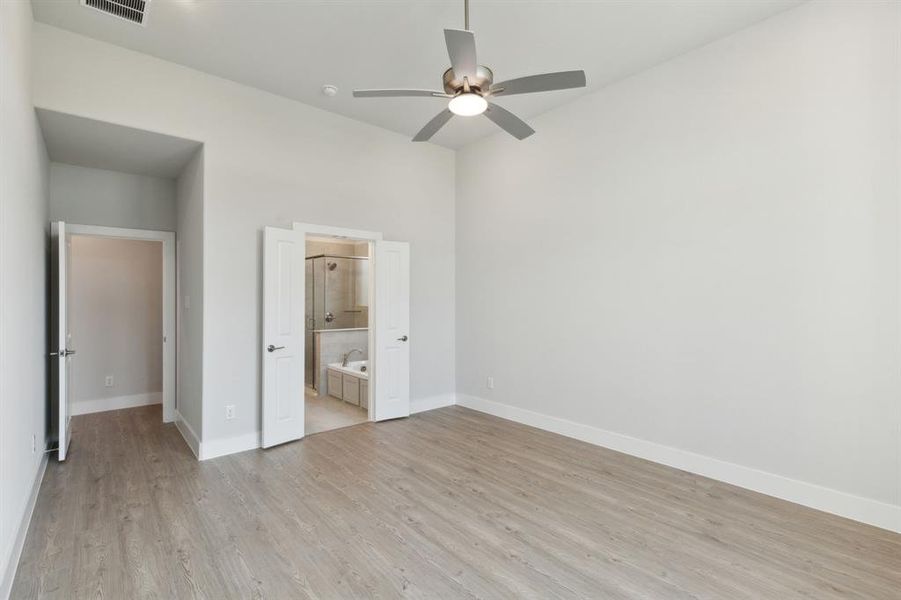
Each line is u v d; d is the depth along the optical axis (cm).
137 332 543
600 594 203
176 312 481
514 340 486
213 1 282
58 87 307
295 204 422
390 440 420
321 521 268
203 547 239
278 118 412
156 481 323
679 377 351
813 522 267
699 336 340
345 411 530
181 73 360
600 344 406
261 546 240
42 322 350
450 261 555
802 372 291
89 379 512
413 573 218
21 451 249
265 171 404
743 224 316
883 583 211
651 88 367
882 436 262
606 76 381
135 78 338
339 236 453
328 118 446
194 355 397
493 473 342
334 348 644
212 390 374
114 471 341
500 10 292
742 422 318
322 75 376
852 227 272
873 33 264
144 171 452
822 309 283
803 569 222
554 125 445
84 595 200
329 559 229
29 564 222
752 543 245
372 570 221
